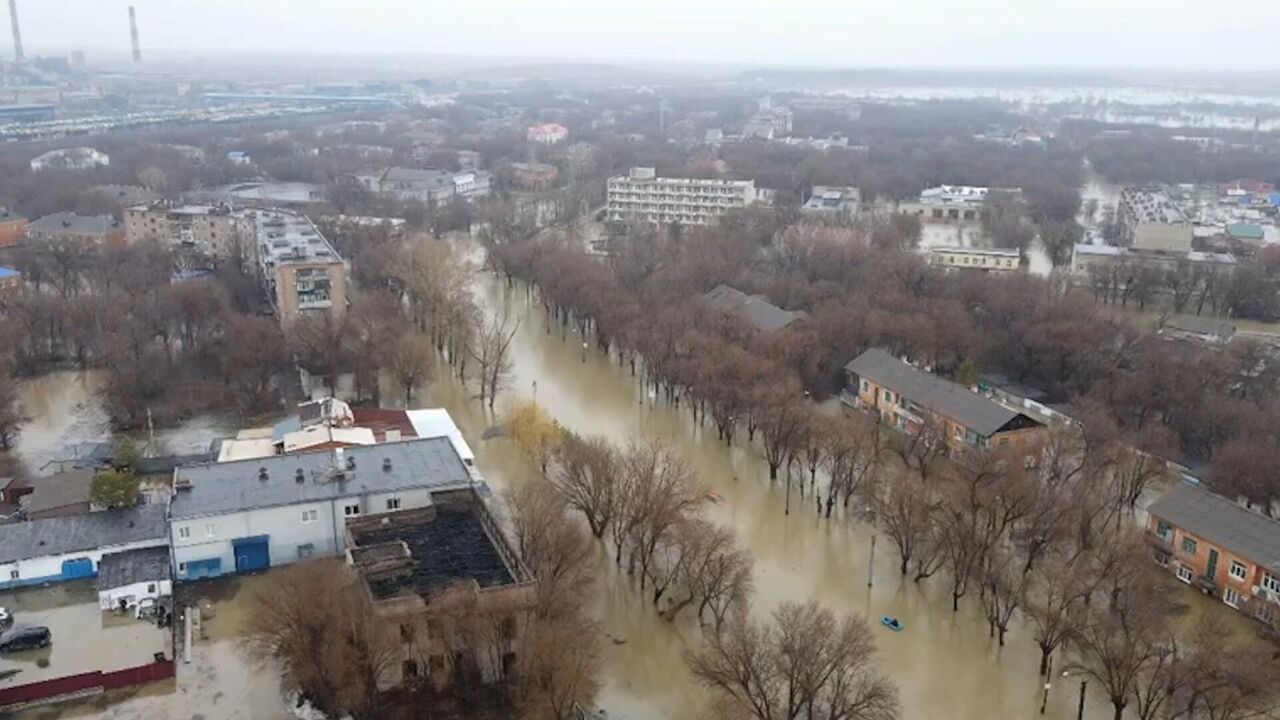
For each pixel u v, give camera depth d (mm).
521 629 104188
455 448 147375
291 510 128250
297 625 99125
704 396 181750
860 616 124438
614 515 131625
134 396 188250
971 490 130875
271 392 196375
